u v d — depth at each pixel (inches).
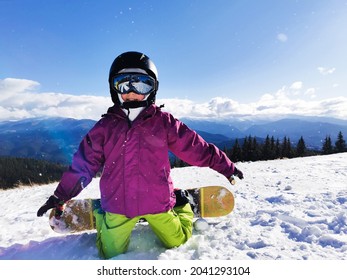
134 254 98.7
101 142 103.3
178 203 119.0
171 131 107.5
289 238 108.0
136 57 105.4
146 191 99.3
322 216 129.3
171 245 104.0
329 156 530.6
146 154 100.7
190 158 112.0
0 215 186.2
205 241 108.5
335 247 98.0
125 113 104.4
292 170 319.6
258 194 187.9
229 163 115.2
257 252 95.2
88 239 117.0
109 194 101.0
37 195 276.4
